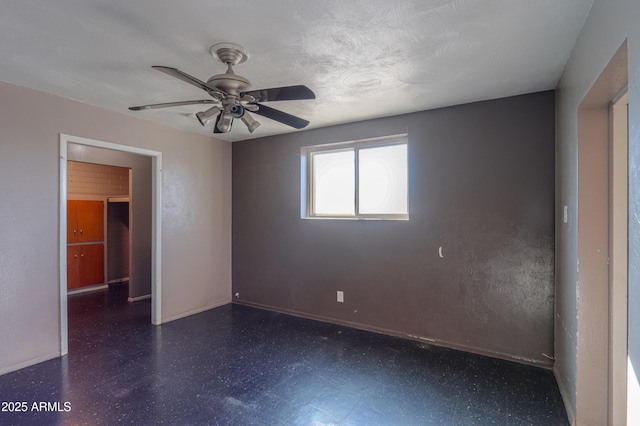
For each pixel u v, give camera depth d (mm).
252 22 1757
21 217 2689
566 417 2086
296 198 4117
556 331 2627
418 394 2354
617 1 1282
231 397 2312
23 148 2693
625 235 1817
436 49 2053
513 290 2855
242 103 2223
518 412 2141
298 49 2051
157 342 3283
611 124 1836
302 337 3416
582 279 1912
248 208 4531
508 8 1636
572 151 2066
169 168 3889
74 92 2809
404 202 3508
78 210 5332
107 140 3258
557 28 1809
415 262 3318
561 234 2461
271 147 4320
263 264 4402
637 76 1093
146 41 1959
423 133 3270
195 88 2705
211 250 4414
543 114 2738
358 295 3672
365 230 3617
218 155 4504
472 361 2857
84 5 1607
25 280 2717
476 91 2746
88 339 3350
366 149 3727
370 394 2354
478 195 3002
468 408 2186
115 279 5887
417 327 3312
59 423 2010
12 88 2629
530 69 2326
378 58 2170
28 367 2715
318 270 3949
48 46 2021
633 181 1122
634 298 1119
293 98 2115
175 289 3982
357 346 3184
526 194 2801
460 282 3090
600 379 1883
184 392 2371
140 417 2076
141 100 3002
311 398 2305
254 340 3340
